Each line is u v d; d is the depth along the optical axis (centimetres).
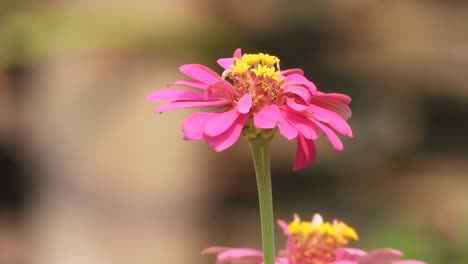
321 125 49
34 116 159
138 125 153
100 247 151
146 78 154
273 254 50
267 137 50
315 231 57
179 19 161
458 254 159
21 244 187
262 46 192
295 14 192
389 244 165
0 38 154
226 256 55
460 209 176
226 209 186
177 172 155
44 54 153
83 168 152
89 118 153
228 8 179
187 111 157
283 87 50
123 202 152
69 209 153
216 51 164
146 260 151
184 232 154
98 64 153
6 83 184
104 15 155
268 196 50
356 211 191
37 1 159
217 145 48
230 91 50
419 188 194
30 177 172
